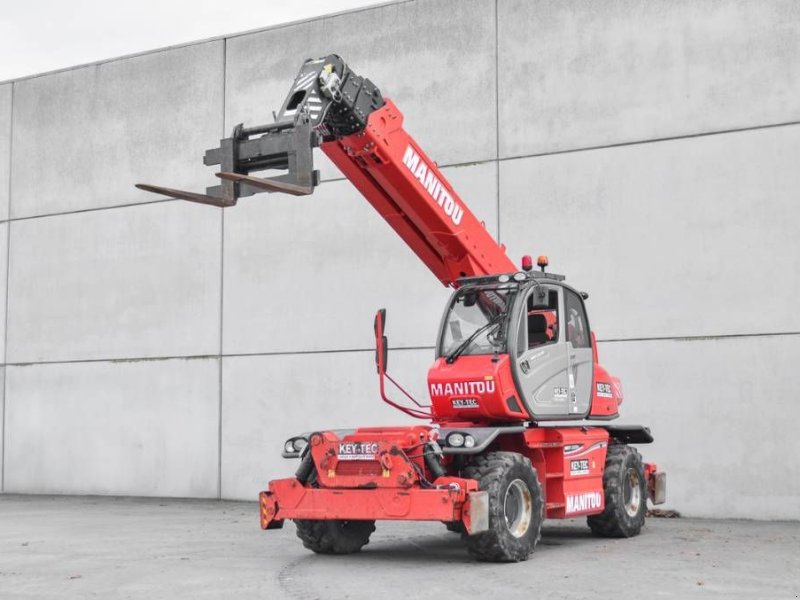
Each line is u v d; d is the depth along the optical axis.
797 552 9.83
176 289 17.47
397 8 16.06
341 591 7.63
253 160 8.50
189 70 17.73
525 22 15.12
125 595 7.64
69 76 18.84
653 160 14.12
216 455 16.89
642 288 14.05
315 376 16.22
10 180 19.25
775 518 13.02
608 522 11.01
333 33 16.55
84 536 11.68
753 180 13.51
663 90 14.14
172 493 17.20
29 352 18.77
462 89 15.50
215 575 8.53
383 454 8.97
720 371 13.48
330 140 9.34
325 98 8.72
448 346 10.12
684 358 13.72
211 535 11.73
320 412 16.12
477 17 15.46
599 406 11.11
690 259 13.79
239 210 17.05
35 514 14.59
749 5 13.70
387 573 8.53
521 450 10.10
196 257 17.36
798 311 13.11
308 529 9.66
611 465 11.19
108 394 17.94
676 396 13.72
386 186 9.69
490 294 10.10
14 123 19.30
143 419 17.56
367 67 16.23
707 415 13.52
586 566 8.87
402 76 15.95
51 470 18.34
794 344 13.09
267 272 16.73
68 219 18.62
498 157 15.16
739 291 13.47
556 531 11.89
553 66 14.88
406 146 9.52
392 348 15.70
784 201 13.31
